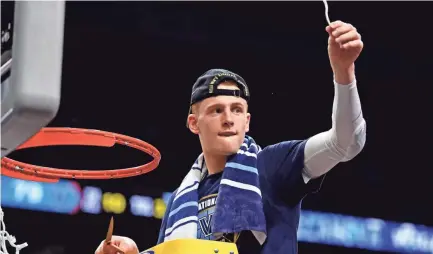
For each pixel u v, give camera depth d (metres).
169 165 7.94
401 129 8.80
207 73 3.01
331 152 2.78
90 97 8.05
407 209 8.54
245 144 2.98
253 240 2.80
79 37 8.14
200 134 2.99
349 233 8.27
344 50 2.57
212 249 2.58
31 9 1.51
